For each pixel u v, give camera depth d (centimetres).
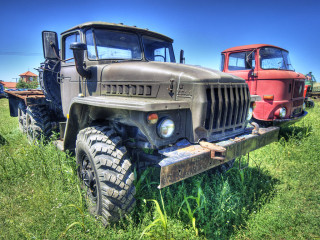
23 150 385
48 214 226
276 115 499
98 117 267
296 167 370
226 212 245
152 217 234
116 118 239
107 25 307
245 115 266
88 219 222
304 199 286
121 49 320
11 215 237
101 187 210
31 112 445
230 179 321
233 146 231
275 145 473
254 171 348
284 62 579
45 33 360
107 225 215
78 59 285
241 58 577
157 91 235
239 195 282
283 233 229
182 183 278
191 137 218
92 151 223
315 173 348
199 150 203
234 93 247
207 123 223
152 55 354
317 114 819
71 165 312
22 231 203
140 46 336
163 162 178
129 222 217
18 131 587
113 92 277
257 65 527
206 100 213
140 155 269
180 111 218
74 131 292
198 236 214
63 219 221
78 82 337
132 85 255
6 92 623
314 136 516
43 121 439
